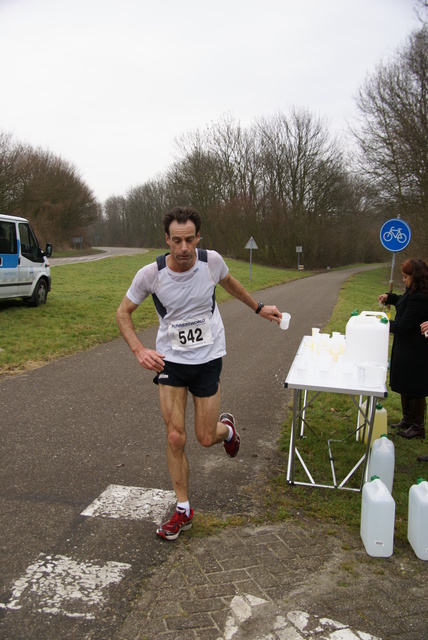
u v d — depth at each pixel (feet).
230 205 161.38
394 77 83.10
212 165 163.94
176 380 9.85
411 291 14.29
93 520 10.49
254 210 159.63
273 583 8.58
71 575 8.70
